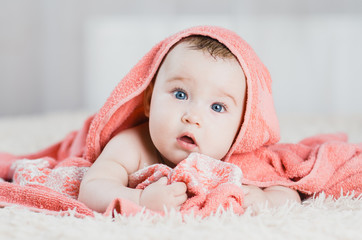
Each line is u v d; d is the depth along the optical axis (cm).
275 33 330
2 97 349
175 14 339
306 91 330
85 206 96
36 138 205
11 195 101
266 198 106
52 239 78
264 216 88
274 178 115
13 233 81
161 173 100
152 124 109
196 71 106
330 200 104
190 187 95
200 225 82
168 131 106
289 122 252
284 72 331
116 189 98
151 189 94
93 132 121
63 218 88
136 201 94
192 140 106
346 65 326
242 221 86
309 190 114
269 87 121
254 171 116
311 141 150
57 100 351
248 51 114
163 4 339
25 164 123
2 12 345
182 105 106
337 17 324
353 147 124
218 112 108
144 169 105
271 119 119
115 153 111
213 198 93
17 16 346
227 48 111
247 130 113
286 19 329
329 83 328
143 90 119
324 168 116
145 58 121
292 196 111
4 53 348
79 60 349
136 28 343
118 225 84
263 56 331
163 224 84
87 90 349
